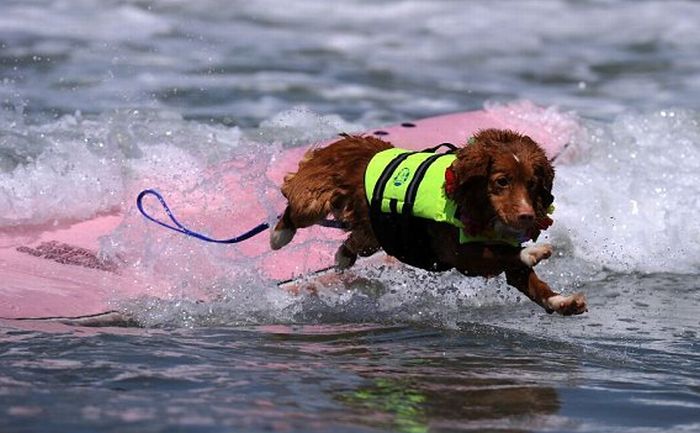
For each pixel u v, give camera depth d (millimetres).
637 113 16375
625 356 9234
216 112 17391
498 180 8648
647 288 11633
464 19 24906
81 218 12039
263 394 7777
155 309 10047
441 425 7297
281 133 14797
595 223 12852
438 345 9383
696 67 22172
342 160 9844
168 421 7062
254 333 9531
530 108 15594
